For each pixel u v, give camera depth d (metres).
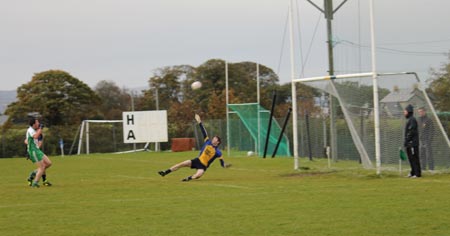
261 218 19.95
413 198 24.08
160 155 73.06
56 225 19.42
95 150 88.38
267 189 29.09
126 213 21.72
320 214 20.48
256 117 66.75
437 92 45.62
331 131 44.69
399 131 37.75
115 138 89.38
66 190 30.47
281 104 106.44
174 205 23.62
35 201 25.78
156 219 20.22
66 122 110.44
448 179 32.41
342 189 28.33
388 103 37.75
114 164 56.06
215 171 43.31
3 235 17.78
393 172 36.00
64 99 110.69
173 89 123.00
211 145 35.34
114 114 126.88
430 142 37.19
